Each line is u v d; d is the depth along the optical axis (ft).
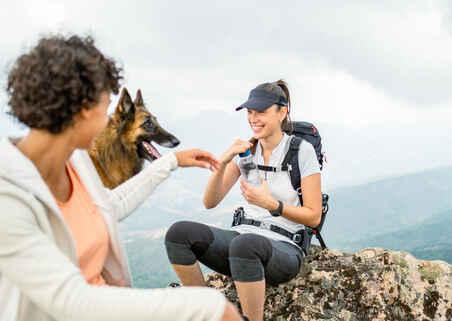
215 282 8.63
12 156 2.95
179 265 6.61
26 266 2.63
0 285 2.96
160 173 4.96
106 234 4.08
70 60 2.99
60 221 3.21
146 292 2.65
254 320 6.18
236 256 5.98
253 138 7.81
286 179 7.47
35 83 2.93
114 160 14.34
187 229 6.56
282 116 7.59
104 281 4.12
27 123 3.10
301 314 7.54
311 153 7.36
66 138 3.29
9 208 2.74
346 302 7.54
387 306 7.24
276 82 7.85
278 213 6.84
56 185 3.67
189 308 2.56
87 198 4.09
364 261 8.07
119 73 3.47
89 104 3.14
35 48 3.08
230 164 8.13
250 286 5.98
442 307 6.88
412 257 7.81
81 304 2.54
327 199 8.17
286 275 6.86
